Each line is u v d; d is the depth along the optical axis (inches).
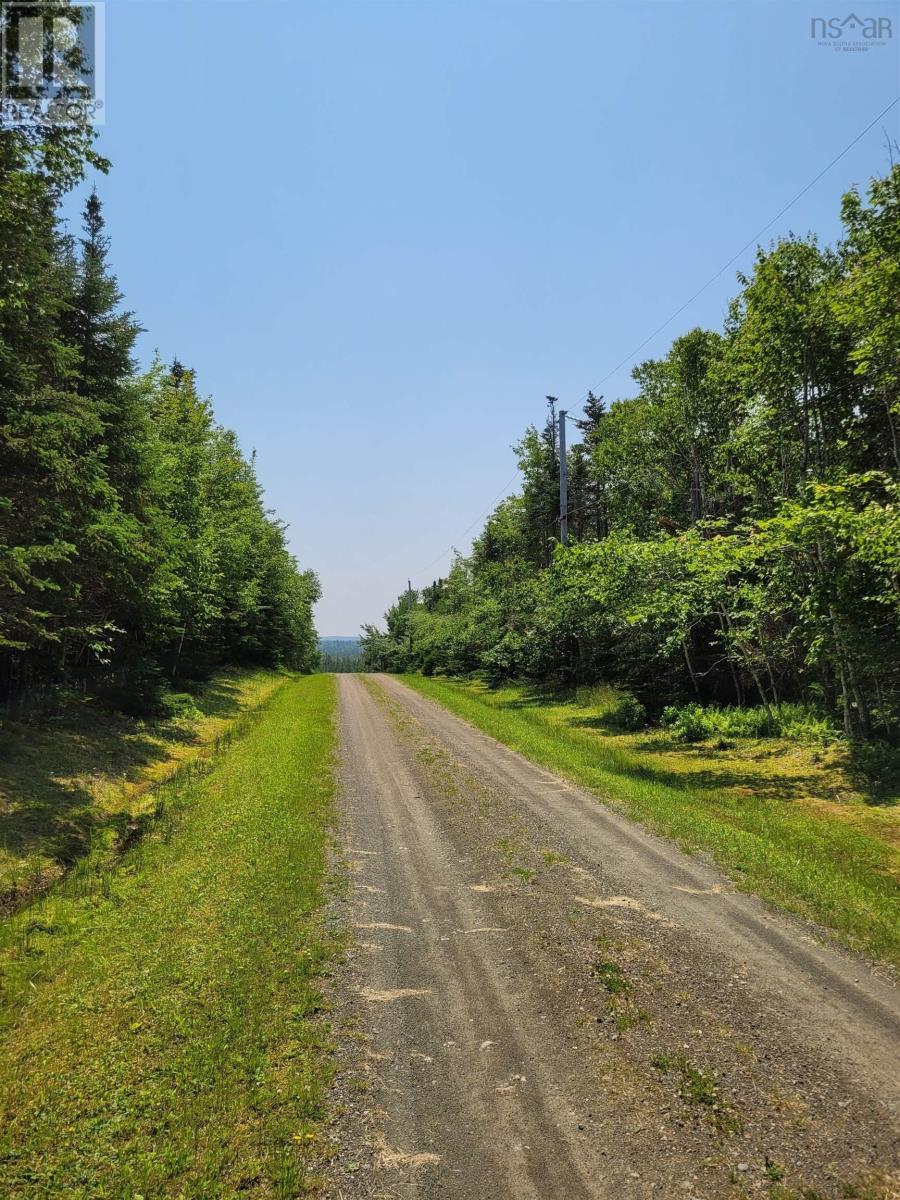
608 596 563.8
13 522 340.2
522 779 445.7
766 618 599.5
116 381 565.6
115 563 441.7
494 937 211.8
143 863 282.4
